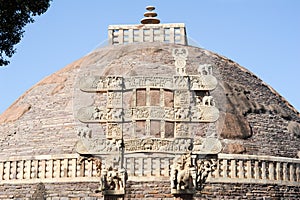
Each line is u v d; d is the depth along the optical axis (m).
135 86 23.00
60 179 35.81
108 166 22.62
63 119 39.44
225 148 37.59
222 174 35.59
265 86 45.66
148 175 32.53
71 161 35.91
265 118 41.91
